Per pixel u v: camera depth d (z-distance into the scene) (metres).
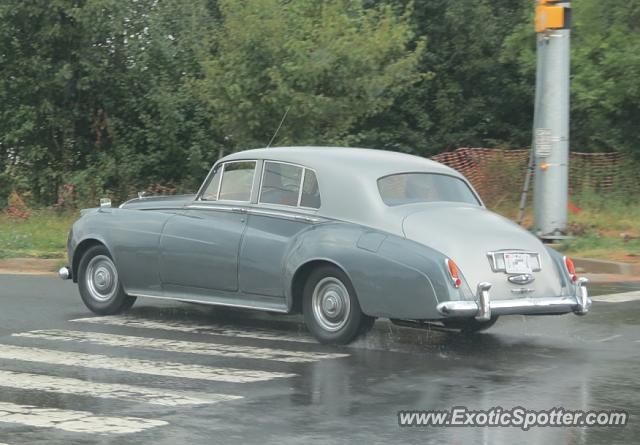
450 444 7.54
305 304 11.63
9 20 28.89
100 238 13.41
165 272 12.75
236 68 24.89
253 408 8.64
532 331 12.57
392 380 9.73
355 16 27.39
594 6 28.58
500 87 34.97
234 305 12.16
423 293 10.49
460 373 10.06
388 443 7.56
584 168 28.28
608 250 19.84
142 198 13.91
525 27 30.47
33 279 17.69
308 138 25.31
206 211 12.52
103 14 28.56
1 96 29.61
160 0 29.83
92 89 30.25
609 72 28.48
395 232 10.96
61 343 11.74
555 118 20.33
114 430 7.95
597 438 7.73
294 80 24.64
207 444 7.54
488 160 27.98
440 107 34.75
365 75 25.20
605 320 13.30
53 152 31.00
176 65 29.77
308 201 11.73
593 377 9.87
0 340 11.93
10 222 25.58
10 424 8.16
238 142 25.83
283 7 25.08
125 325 12.98
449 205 11.59
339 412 8.49
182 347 11.50
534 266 11.10
